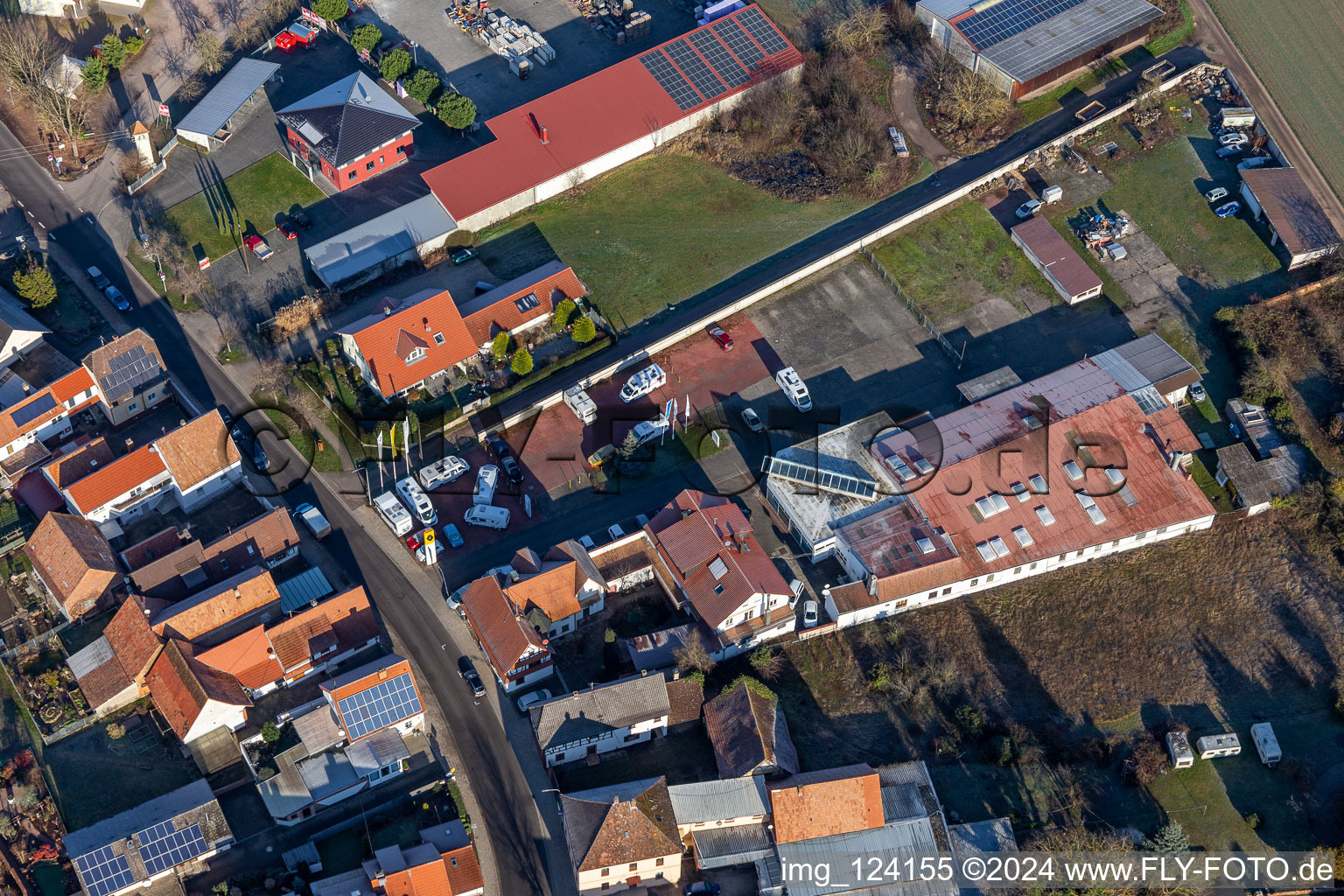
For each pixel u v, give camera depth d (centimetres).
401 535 13262
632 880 10825
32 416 13750
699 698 11881
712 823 11006
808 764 11675
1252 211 16362
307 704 11862
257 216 16562
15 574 13000
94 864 10550
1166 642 12600
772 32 18300
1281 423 14125
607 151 16975
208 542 13275
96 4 19450
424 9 19788
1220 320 15100
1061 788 11562
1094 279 15512
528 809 11344
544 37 19312
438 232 16038
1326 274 15488
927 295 15738
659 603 12812
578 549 12706
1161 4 19012
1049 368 14925
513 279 15850
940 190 16875
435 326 14488
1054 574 13100
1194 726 11981
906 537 12912
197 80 18300
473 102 18175
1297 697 12194
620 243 16375
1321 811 11388
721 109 17788
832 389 14750
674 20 19638
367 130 16838
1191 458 13862
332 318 15375
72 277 15762
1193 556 13238
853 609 12500
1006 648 12569
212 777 11481
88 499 13000
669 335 15162
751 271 16038
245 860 10950
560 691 12069
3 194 16700
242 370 14825
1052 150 17138
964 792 11506
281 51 18988
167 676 11762
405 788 11450
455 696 12081
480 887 10700
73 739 11781
